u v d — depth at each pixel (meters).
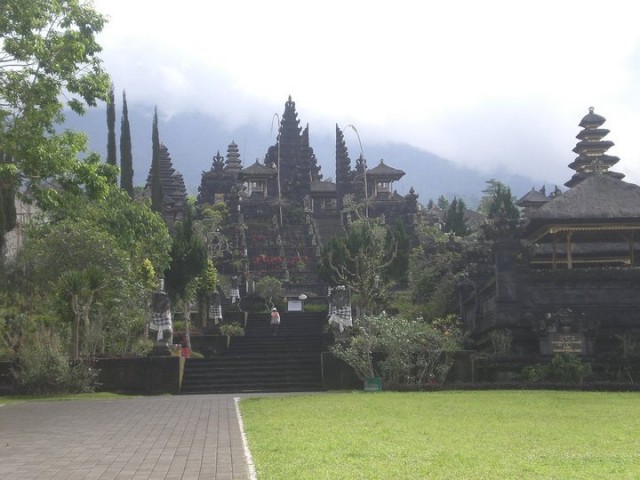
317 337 43.47
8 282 34.78
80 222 36.00
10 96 23.14
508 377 31.94
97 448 14.15
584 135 61.00
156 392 31.41
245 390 32.06
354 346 31.69
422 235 75.81
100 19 24.59
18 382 29.95
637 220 38.22
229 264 73.94
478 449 13.10
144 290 36.97
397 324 31.58
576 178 59.00
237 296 61.44
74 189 24.61
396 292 52.91
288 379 33.31
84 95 24.36
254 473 11.20
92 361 31.52
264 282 63.31
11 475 11.41
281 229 93.19
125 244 38.84
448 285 45.56
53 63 23.53
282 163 115.25
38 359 29.97
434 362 31.20
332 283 51.31
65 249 34.69
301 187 104.19
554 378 31.22
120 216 39.09
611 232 39.72
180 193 101.75
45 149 23.14
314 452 12.70
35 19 23.30
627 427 16.47
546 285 36.25
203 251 40.56
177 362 31.83
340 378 31.81
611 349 35.09
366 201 95.88
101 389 31.38
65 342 33.72
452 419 17.98
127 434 16.25
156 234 40.62
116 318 35.16
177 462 12.42
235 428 16.91
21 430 17.16
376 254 46.50
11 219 31.75
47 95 23.47
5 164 22.41
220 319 49.28
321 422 17.30
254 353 39.16
